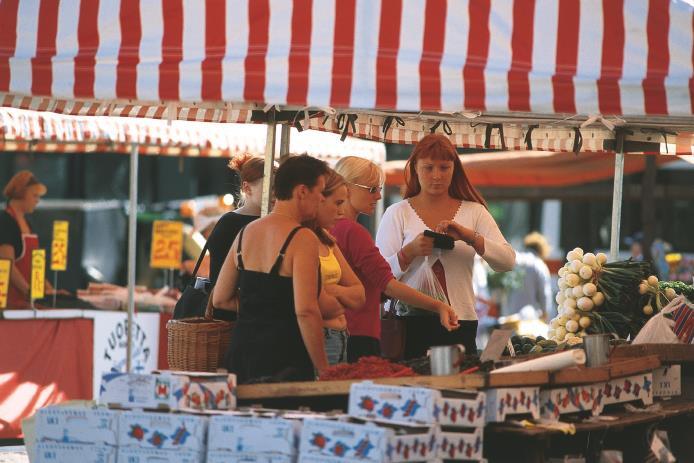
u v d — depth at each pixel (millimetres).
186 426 7918
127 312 19688
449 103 8484
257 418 7840
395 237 12367
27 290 18906
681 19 8367
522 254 26406
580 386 9500
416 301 11195
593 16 8445
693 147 16016
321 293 10062
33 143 21375
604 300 13734
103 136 18250
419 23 8594
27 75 9086
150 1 8969
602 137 15719
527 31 8508
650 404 10664
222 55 8797
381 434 7348
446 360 8750
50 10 9141
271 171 11969
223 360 10617
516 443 8648
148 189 33969
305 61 8641
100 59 8984
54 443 8258
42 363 18125
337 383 8602
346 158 11938
